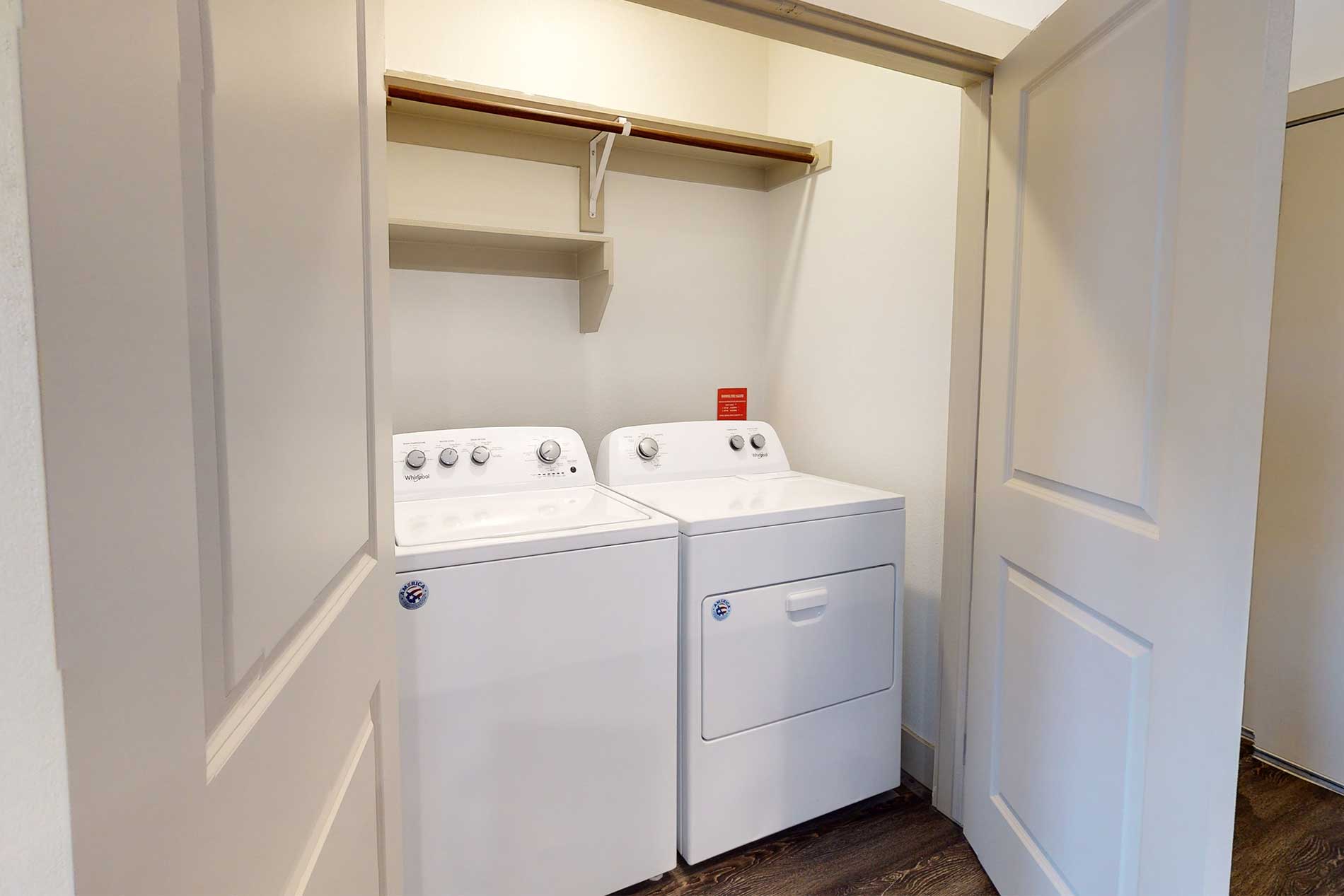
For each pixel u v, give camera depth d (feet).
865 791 6.29
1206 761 3.23
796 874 5.58
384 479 2.77
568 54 7.42
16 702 0.78
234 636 1.30
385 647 2.79
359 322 2.36
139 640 0.95
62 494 0.80
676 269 8.29
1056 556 4.45
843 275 7.57
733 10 4.51
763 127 8.68
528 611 4.78
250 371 1.38
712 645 5.42
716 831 5.55
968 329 5.75
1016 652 5.03
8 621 0.77
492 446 6.40
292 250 1.65
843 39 4.86
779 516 5.65
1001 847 5.22
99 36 0.86
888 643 6.32
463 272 7.19
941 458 6.47
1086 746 4.17
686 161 8.22
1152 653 3.58
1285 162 6.61
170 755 1.03
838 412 7.72
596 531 4.99
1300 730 6.85
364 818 2.45
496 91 6.53
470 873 4.71
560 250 7.52
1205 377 3.22
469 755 4.65
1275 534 6.96
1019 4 5.27
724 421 8.17
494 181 7.10
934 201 6.43
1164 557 3.47
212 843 1.19
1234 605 3.12
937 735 6.63
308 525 1.77
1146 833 3.63
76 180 0.82
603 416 8.02
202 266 1.17
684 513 5.55
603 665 5.06
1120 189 3.83
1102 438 3.99
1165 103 3.48
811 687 5.91
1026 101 4.84
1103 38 3.98
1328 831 6.03
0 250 0.74
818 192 7.91
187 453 1.07
